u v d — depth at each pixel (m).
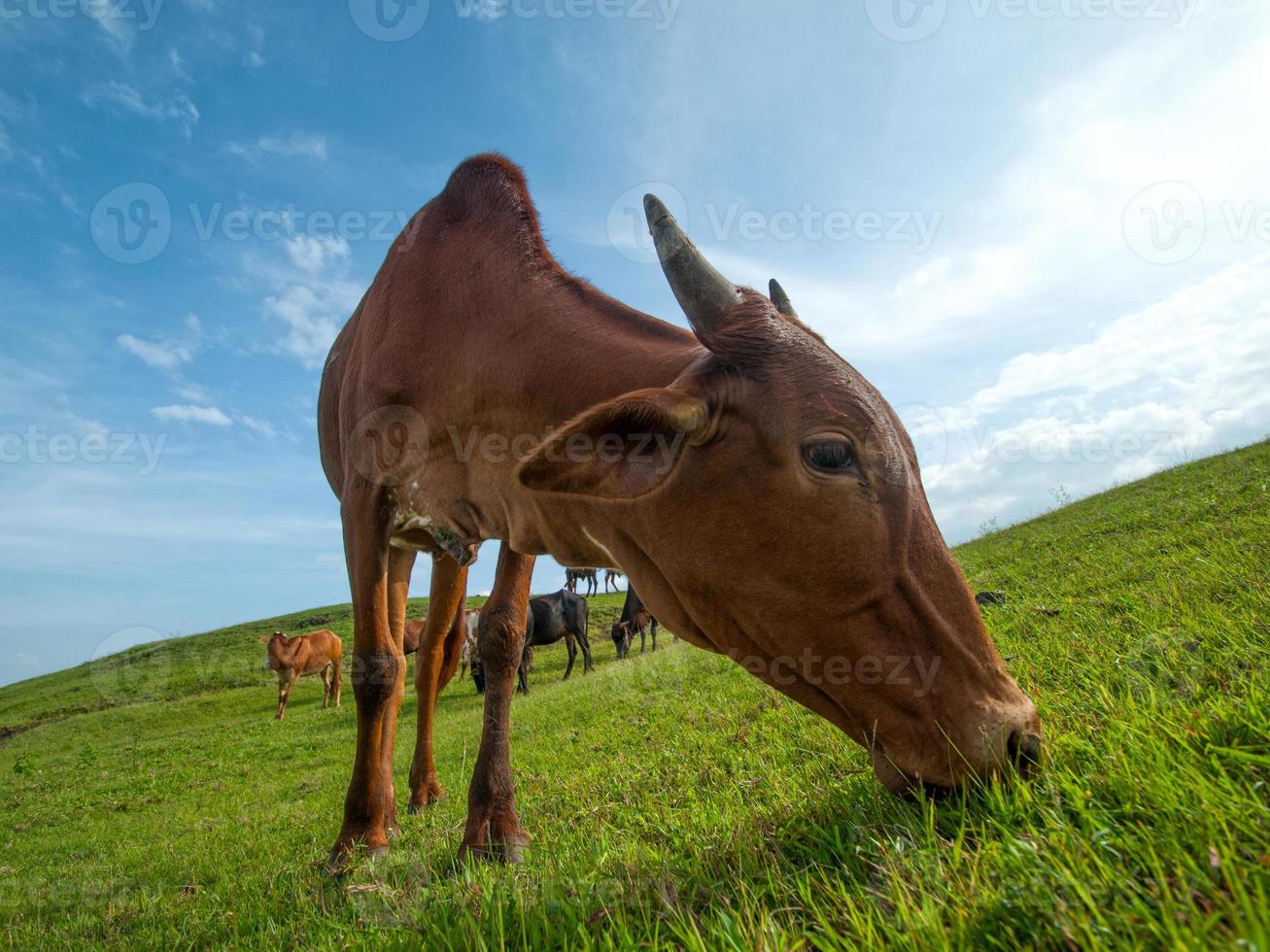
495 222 1.22
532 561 1.20
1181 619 1.12
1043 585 2.15
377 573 1.26
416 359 1.22
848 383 0.76
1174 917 0.36
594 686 3.60
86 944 1.02
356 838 1.12
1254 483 2.66
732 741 1.42
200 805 2.89
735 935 0.48
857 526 0.72
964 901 0.44
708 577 0.81
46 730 7.25
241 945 0.83
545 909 0.62
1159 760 0.55
